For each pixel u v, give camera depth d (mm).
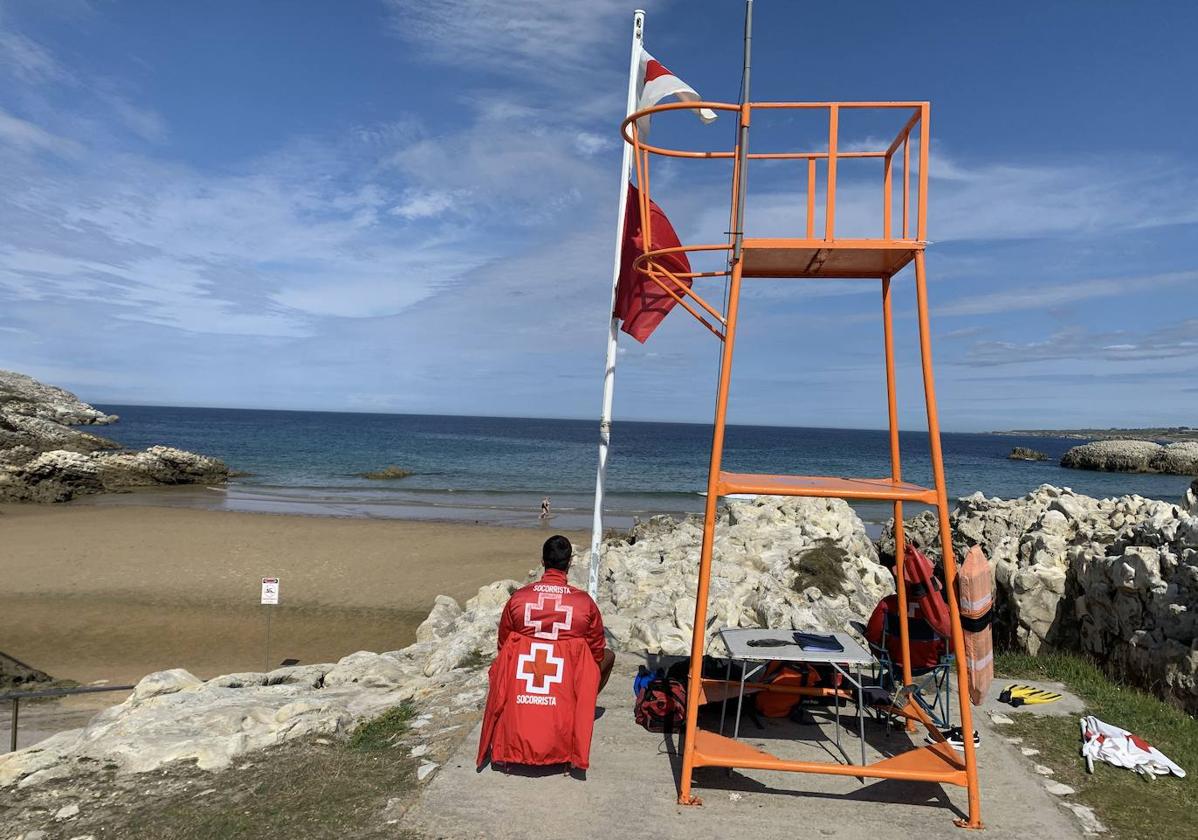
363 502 39625
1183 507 7879
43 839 3820
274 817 3922
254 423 159375
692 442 126062
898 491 3928
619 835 3646
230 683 7152
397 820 3795
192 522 29250
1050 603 7387
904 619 4988
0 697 8344
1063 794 4195
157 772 4574
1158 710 5508
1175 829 3814
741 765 3893
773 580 9148
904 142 4285
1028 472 74812
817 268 4703
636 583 9461
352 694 6133
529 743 4211
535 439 118938
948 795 4145
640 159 4578
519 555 23078
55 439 56875
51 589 18656
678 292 5234
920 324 3973
